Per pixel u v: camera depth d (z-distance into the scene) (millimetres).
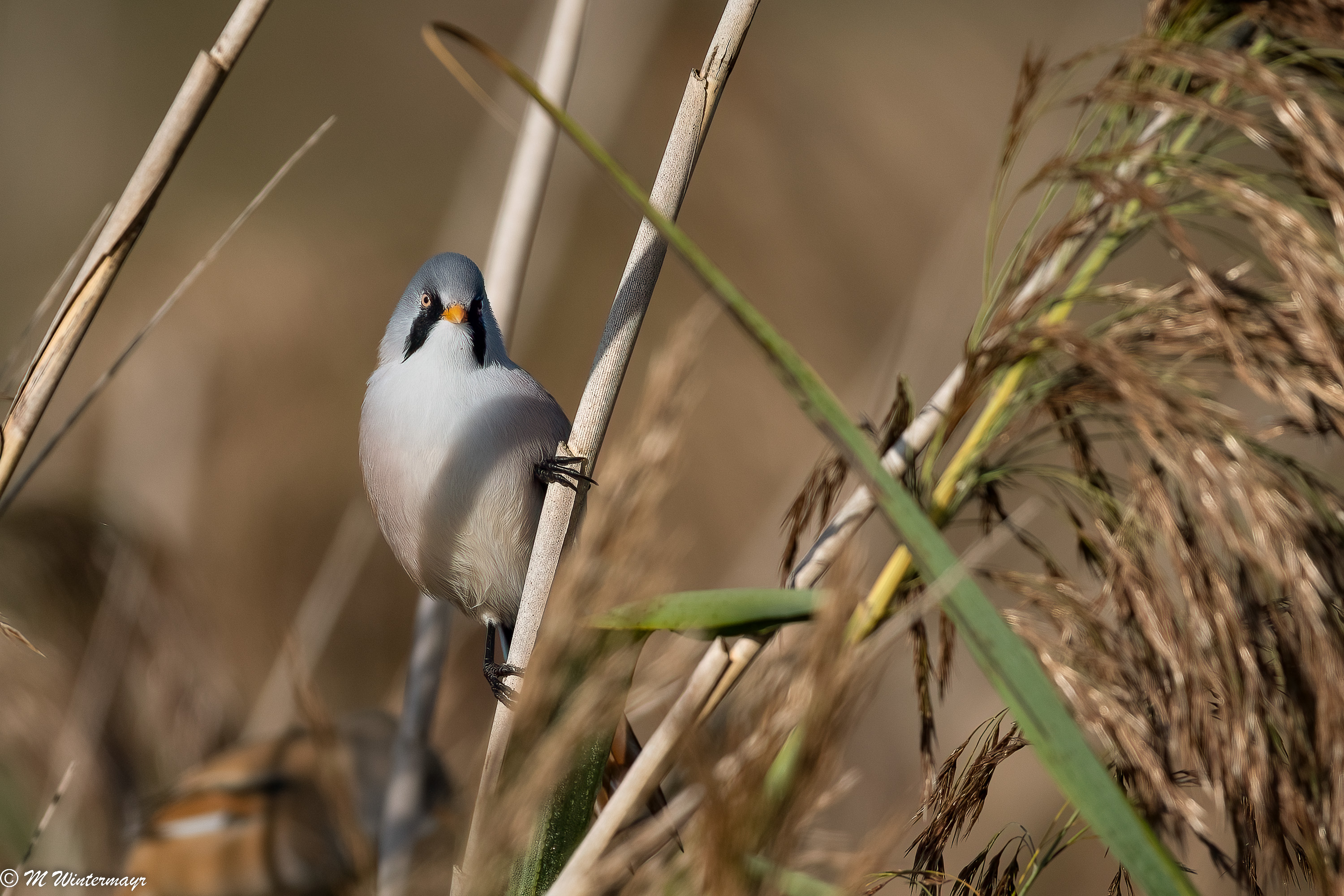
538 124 7766
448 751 9102
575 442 5086
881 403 11516
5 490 5020
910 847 5121
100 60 20391
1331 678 4387
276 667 9297
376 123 20938
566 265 17188
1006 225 13039
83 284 5094
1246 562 4652
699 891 3465
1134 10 15711
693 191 18016
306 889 6840
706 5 18359
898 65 19000
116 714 8328
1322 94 5027
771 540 12680
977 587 3787
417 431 7281
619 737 5473
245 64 20812
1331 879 4414
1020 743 4988
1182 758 4648
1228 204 4699
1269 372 4609
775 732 3406
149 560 9180
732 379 15914
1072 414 5180
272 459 13672
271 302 14820
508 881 3766
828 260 17891
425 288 7531
